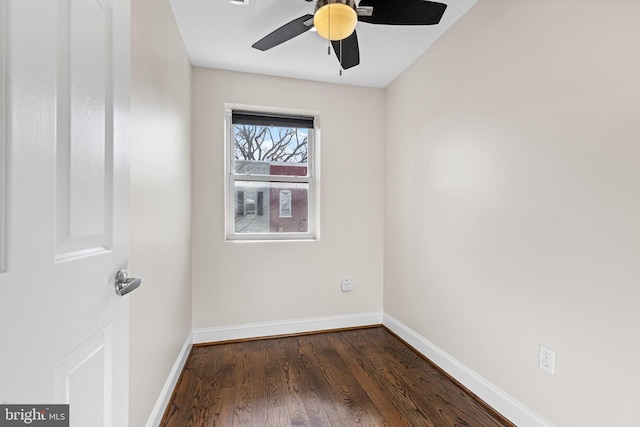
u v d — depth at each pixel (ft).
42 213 1.78
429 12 4.98
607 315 3.68
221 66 7.92
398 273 8.48
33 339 1.70
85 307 2.17
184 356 6.82
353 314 9.16
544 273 4.43
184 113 6.79
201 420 5.01
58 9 1.91
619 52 3.54
